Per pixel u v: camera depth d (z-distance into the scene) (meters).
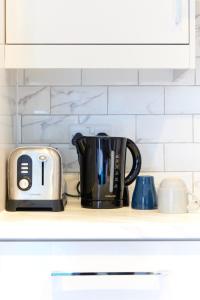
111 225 1.15
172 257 1.15
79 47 1.37
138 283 1.14
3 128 1.38
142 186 1.47
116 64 1.37
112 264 1.15
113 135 1.66
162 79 1.67
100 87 1.66
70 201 1.62
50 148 1.38
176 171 1.66
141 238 1.15
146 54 1.37
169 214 1.34
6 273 1.14
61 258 1.14
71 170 1.65
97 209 1.44
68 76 1.66
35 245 1.14
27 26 1.36
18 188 1.37
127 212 1.38
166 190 1.37
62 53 1.36
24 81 1.66
